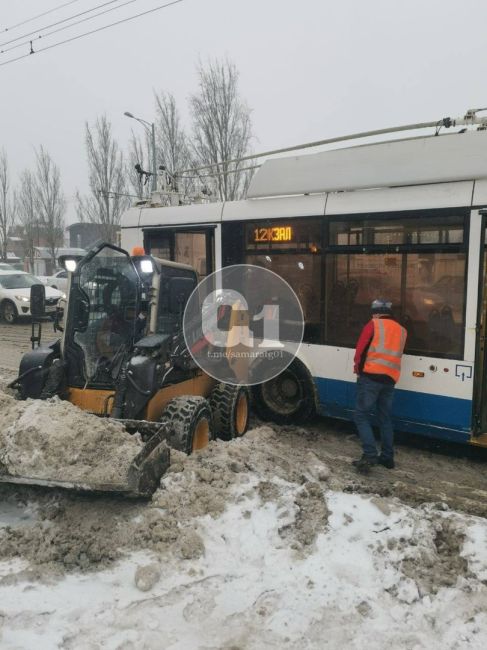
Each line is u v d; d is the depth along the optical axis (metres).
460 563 3.52
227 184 19.33
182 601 3.24
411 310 5.92
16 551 3.71
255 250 7.20
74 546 3.69
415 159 5.89
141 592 3.32
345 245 6.38
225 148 19.20
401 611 3.14
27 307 16.64
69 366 5.21
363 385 5.56
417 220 5.84
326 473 5.08
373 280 6.20
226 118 19.20
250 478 4.46
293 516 3.98
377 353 5.50
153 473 4.14
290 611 3.14
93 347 5.19
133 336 5.10
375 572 3.45
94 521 3.96
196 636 2.96
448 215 5.62
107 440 4.21
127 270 5.21
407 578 3.37
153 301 5.20
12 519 4.10
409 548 3.61
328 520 3.93
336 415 6.68
